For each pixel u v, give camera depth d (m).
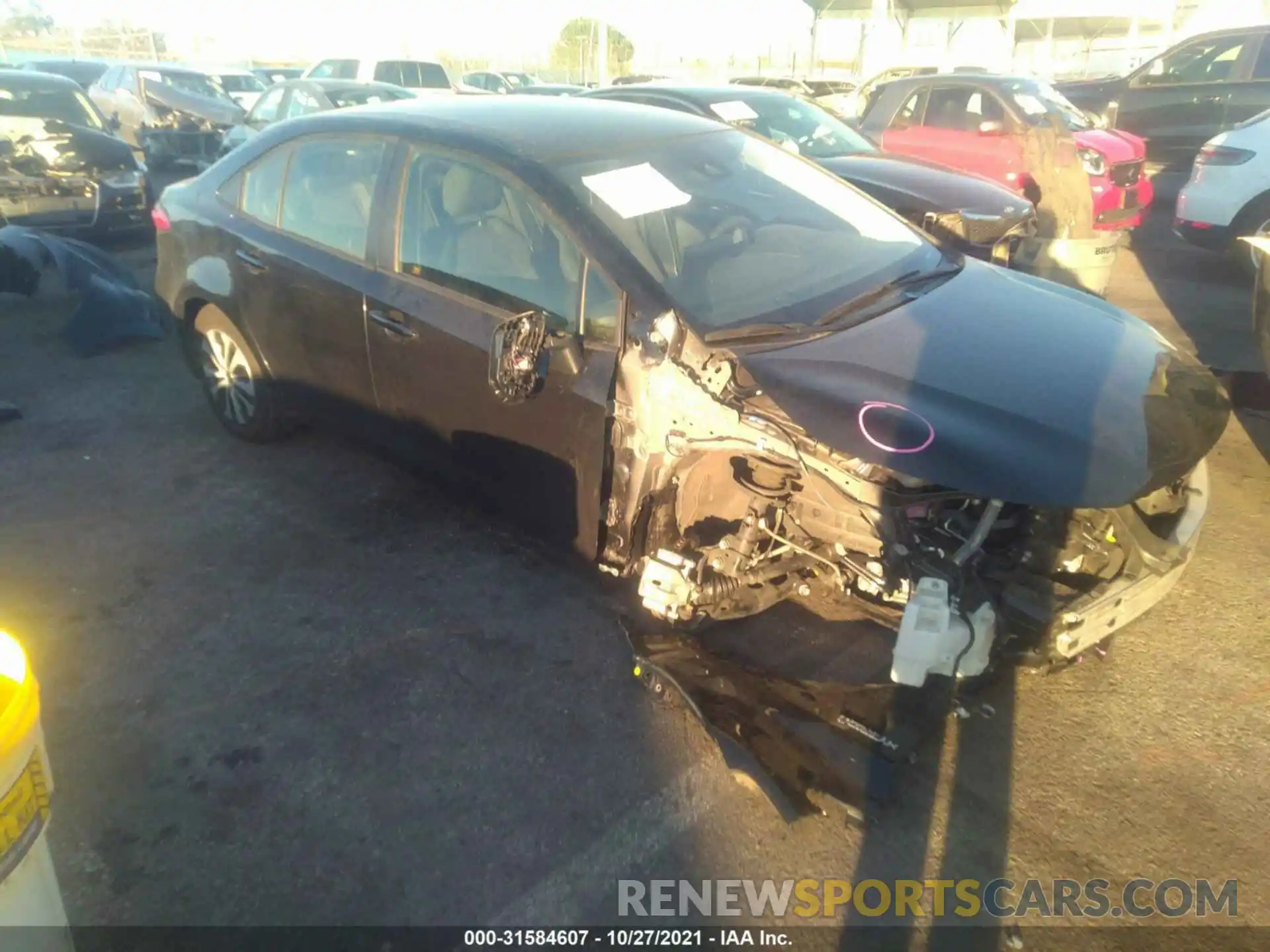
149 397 5.66
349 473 4.70
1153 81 11.07
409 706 3.15
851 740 2.79
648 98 8.20
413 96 12.96
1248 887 2.48
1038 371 2.94
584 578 3.81
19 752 1.60
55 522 4.27
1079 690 3.15
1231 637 3.40
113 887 2.53
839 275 3.49
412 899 2.50
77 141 8.49
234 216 4.52
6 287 6.67
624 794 2.80
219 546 4.07
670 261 3.25
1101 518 2.91
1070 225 7.17
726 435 2.88
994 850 2.60
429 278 3.68
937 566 2.68
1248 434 5.00
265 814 2.75
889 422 2.68
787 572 3.24
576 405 3.20
